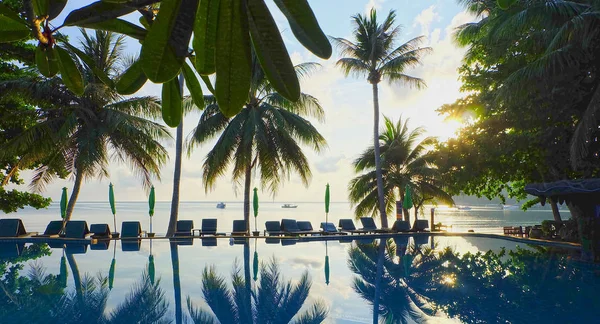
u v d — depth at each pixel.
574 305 7.62
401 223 19.97
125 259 12.19
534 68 13.06
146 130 18.00
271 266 11.33
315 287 9.02
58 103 17.77
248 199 19.92
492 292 8.65
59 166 18.92
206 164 19.80
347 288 8.96
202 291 8.46
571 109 14.86
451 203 24.44
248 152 19.25
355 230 19.41
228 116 0.93
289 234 18.05
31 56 14.75
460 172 18.31
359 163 25.44
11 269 10.54
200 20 0.92
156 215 65.25
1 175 17.75
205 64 0.94
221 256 12.91
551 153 15.99
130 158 18.92
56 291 8.28
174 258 12.45
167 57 0.92
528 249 14.97
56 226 16.62
